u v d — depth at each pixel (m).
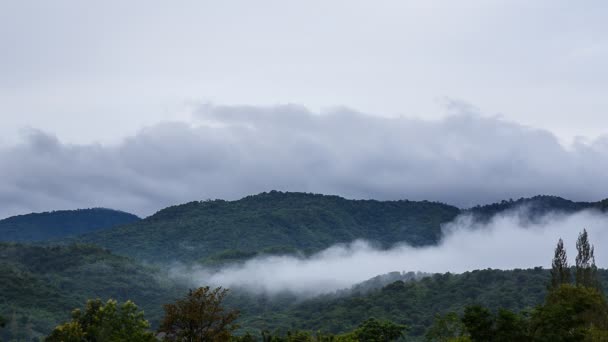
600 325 54.22
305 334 87.25
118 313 77.81
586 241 71.19
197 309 48.47
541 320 44.62
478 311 45.91
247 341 80.94
